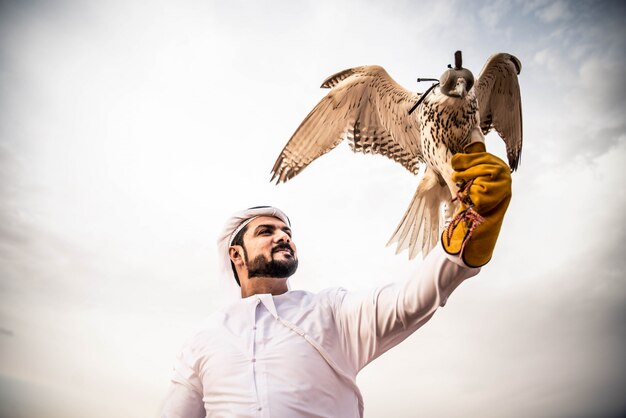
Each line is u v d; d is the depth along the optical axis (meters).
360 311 2.35
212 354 2.33
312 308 2.45
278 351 2.26
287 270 2.62
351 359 2.35
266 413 2.10
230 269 2.83
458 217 2.00
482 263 2.02
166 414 2.38
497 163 1.99
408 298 2.19
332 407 2.19
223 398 2.20
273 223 2.77
